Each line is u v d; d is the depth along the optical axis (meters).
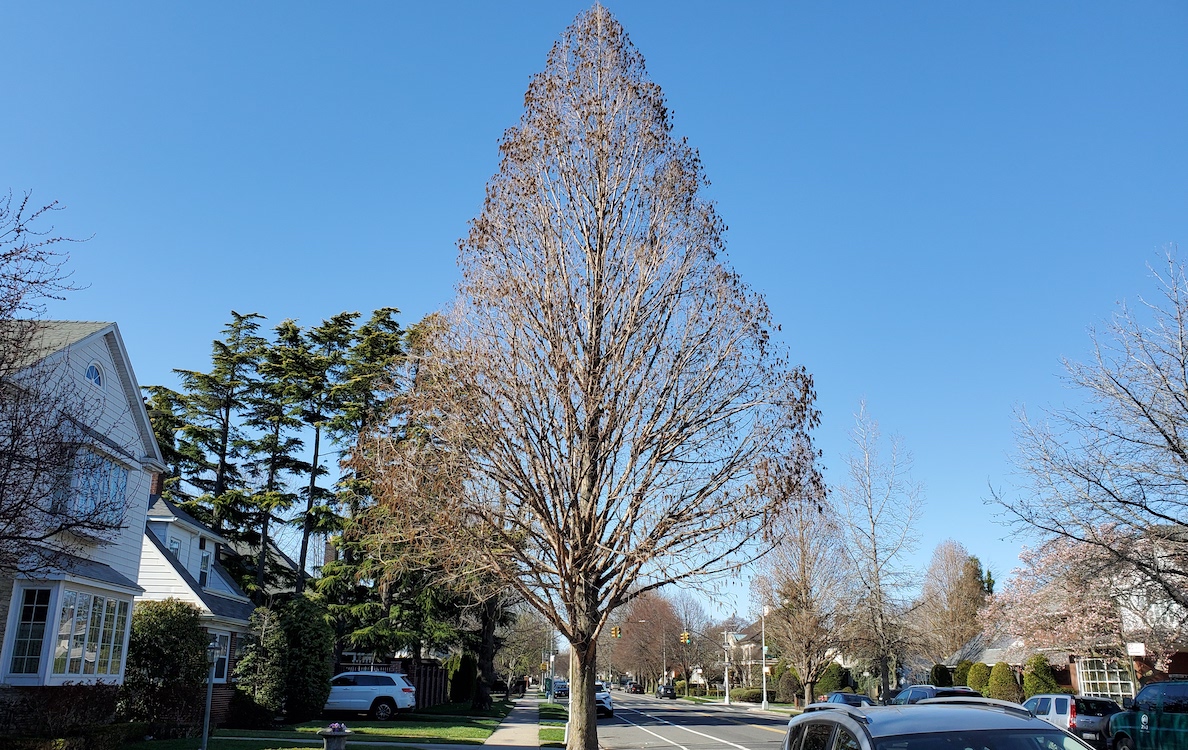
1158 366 16.67
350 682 30.66
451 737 24.09
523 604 39.44
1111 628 29.42
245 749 18.88
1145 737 19.03
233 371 43.25
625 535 16.11
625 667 115.50
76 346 19.67
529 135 18.69
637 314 17.48
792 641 41.06
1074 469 17.14
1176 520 16.50
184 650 22.20
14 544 12.33
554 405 16.69
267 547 40.84
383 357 38.28
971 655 49.78
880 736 5.34
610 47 19.47
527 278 17.55
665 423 16.53
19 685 17.00
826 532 40.03
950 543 71.75
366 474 17.02
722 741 26.81
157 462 23.22
